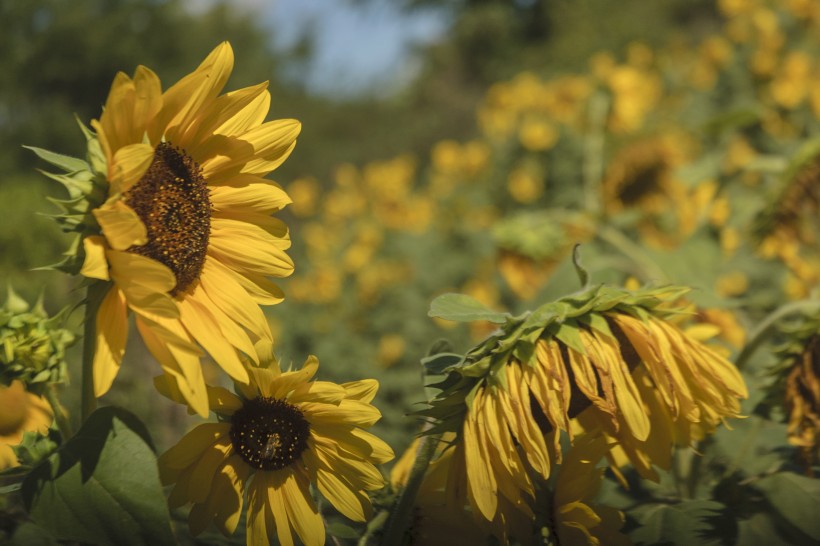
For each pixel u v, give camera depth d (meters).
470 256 3.62
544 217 2.11
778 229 1.49
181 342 0.97
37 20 7.77
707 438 1.20
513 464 1.00
